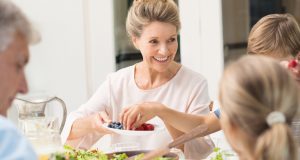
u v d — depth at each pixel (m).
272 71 1.13
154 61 2.22
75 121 2.23
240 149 1.17
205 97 2.33
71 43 3.65
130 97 2.37
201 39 3.61
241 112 1.12
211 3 3.55
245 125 1.13
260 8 3.64
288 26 2.01
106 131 2.08
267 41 2.01
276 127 1.09
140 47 2.25
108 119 2.12
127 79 2.39
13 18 1.19
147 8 2.17
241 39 3.63
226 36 3.62
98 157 1.87
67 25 3.64
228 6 3.58
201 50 3.62
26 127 1.80
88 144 2.27
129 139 2.21
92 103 2.38
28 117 1.90
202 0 3.56
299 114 1.15
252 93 1.12
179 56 3.67
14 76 1.23
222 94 1.17
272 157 1.08
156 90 2.35
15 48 1.20
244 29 3.63
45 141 1.66
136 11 2.21
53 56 3.63
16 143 1.12
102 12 3.64
